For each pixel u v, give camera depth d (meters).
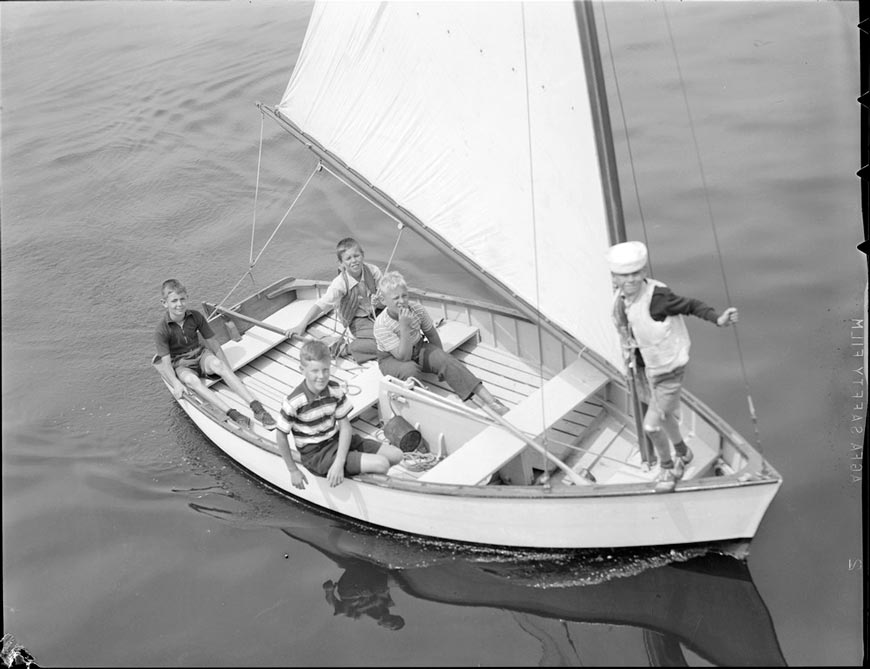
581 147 5.89
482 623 5.97
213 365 8.00
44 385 9.07
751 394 7.57
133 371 9.20
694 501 5.88
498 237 6.98
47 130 13.70
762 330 8.22
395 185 7.81
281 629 6.10
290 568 6.62
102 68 15.15
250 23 15.88
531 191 6.47
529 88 6.13
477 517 6.33
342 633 6.01
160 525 7.18
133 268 10.91
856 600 5.78
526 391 7.66
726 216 9.60
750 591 5.97
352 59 7.66
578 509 6.04
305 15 15.74
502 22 6.08
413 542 6.75
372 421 7.61
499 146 6.59
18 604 6.48
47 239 11.48
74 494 7.59
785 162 10.08
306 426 6.51
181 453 8.00
